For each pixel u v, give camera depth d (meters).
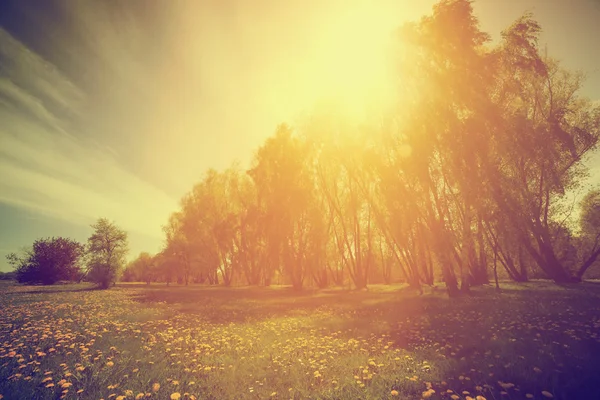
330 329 10.59
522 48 19.53
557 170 22.69
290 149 37.16
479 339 8.03
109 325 11.12
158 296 28.55
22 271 51.78
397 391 4.60
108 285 46.78
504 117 19.70
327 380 5.30
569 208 26.11
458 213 21.88
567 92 23.73
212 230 52.16
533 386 4.74
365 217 39.66
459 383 5.02
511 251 29.80
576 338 7.30
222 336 9.37
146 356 6.88
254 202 45.28
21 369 5.76
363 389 4.89
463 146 19.06
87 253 46.12
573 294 15.95
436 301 17.64
